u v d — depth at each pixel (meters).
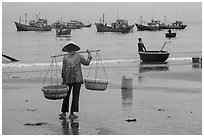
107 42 87.69
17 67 30.78
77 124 10.63
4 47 67.25
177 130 9.98
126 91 16.72
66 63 11.50
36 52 54.78
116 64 32.66
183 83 19.70
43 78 22.28
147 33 152.25
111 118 11.33
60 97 11.18
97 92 16.33
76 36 124.56
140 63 33.56
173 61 35.59
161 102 14.03
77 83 11.45
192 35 132.50
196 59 33.34
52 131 9.91
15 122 10.87
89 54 11.95
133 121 10.97
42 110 12.54
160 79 21.55
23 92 16.53
